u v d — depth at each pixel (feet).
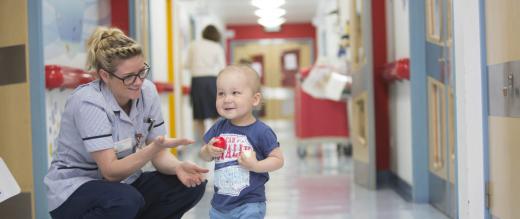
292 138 30.78
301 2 33.76
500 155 6.82
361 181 13.20
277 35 44.91
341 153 20.75
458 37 7.76
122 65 5.75
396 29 12.13
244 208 6.09
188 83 25.26
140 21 12.83
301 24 44.62
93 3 11.35
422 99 10.53
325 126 19.94
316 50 44.62
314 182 14.05
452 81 8.60
